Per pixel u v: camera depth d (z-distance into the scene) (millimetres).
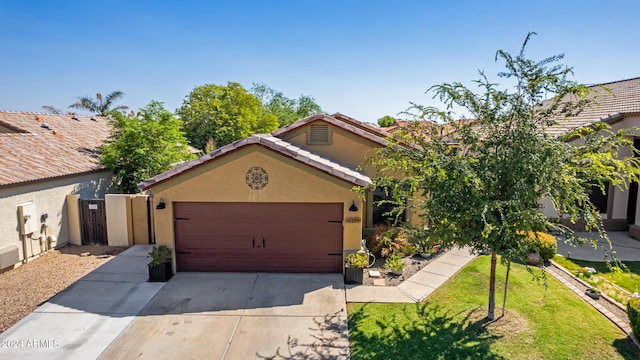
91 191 16266
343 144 14391
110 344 7590
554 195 7387
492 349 7402
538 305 9242
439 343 7645
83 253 13578
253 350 7441
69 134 20469
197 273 11461
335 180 11016
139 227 14484
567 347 7438
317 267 11578
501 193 7457
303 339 7855
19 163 13508
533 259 12359
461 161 7402
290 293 10102
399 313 8969
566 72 7227
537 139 7066
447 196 7297
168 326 8328
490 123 7840
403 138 8781
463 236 7492
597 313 8867
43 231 13273
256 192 11109
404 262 12523
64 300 9578
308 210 11336
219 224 11383
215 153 10789
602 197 17750
